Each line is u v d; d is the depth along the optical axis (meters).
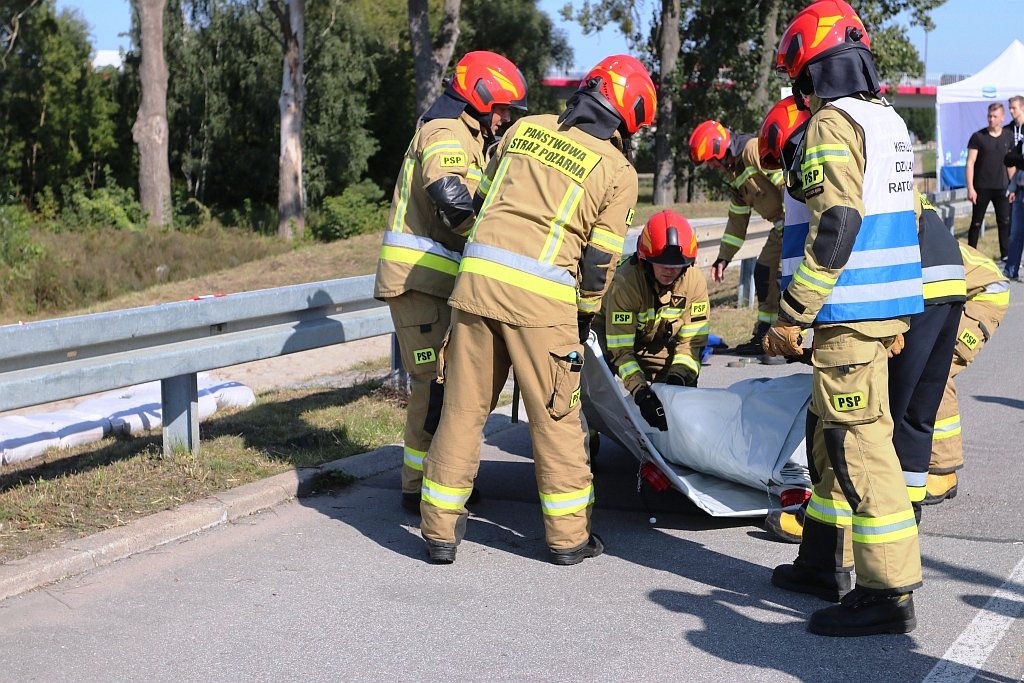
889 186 3.74
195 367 5.41
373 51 40.22
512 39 42.53
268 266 22.41
